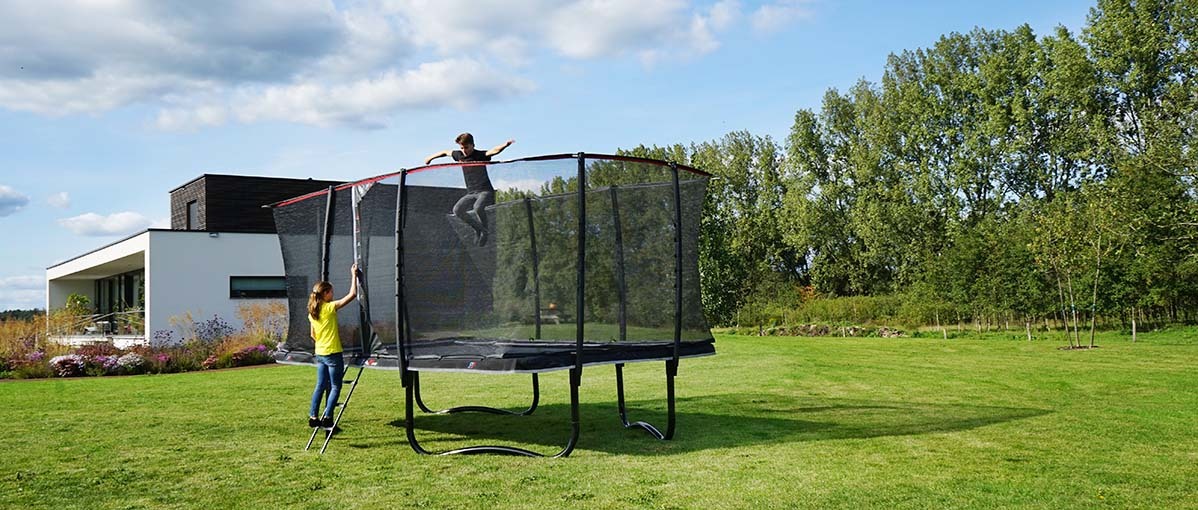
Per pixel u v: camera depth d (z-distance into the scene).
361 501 5.04
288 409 9.30
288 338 8.34
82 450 6.79
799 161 44.81
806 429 7.65
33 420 8.47
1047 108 36.28
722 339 24.50
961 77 38.88
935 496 4.98
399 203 6.57
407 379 6.57
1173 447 6.58
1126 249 21.50
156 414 8.91
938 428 7.61
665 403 9.69
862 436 7.21
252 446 6.98
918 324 29.17
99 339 22.80
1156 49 31.17
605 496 5.10
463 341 6.34
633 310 6.86
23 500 5.16
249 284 22.72
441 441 7.29
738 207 49.16
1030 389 10.70
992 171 37.97
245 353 16.41
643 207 6.92
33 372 14.23
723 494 5.10
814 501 4.89
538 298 6.33
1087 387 10.84
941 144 40.09
